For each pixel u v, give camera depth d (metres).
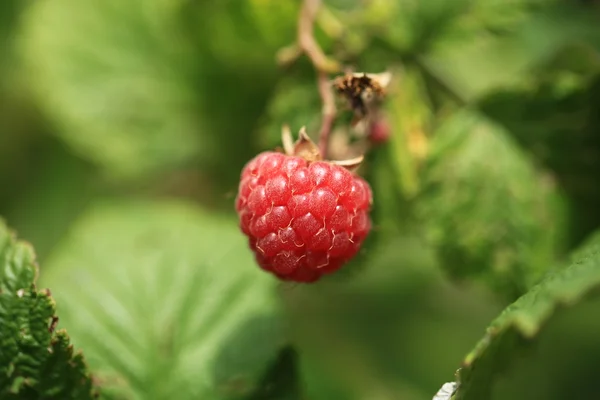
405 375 0.29
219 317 0.24
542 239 0.25
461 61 0.30
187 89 0.29
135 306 0.24
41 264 0.30
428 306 0.30
